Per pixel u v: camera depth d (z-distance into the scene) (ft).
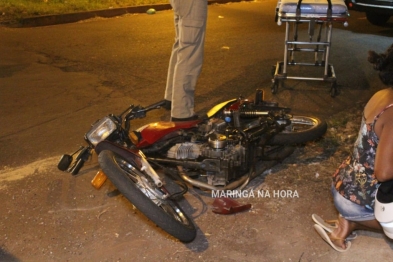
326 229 10.92
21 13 34.04
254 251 10.84
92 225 11.84
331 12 18.44
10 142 16.37
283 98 20.29
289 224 11.78
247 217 12.04
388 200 9.09
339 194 10.34
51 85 21.65
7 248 11.10
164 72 23.49
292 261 10.53
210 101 19.93
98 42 28.89
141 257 10.69
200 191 13.10
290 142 14.40
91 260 10.66
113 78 22.59
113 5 38.40
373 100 9.64
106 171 10.25
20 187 13.51
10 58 25.45
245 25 34.04
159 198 11.00
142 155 11.50
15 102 19.72
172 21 35.09
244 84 21.90
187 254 10.76
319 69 23.99
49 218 12.13
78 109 19.10
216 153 12.03
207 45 28.32
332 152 15.40
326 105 19.62
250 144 12.80
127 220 11.99
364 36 30.73
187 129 12.73
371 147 9.57
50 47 27.68
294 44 21.42
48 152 15.66
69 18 34.94
